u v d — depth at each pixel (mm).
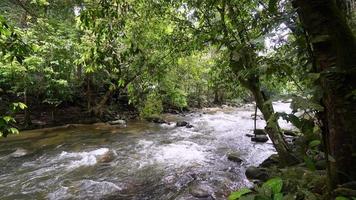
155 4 6066
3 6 10281
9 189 5922
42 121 12391
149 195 5578
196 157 8031
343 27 2586
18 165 7383
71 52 10648
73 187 5988
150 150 8789
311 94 2584
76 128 12133
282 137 6000
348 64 2564
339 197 2340
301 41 2760
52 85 11484
